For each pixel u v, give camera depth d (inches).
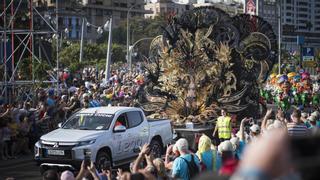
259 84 1029.8
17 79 1176.2
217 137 822.5
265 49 1026.1
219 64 1019.3
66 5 5565.9
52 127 904.9
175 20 1064.8
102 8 7204.7
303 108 1263.5
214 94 1013.2
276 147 71.6
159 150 739.4
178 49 1047.6
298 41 1984.5
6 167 733.3
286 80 1363.2
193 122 989.8
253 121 944.9
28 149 836.6
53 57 1601.9
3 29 1134.4
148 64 1072.2
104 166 577.3
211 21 1040.2
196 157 350.9
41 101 975.0
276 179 70.9
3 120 772.0
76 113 686.5
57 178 335.6
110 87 1380.4
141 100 1060.5
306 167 70.6
